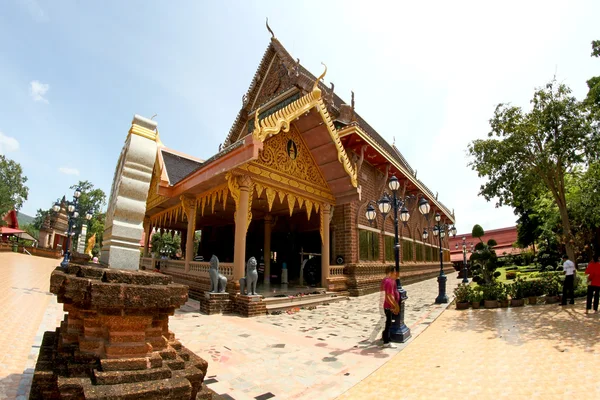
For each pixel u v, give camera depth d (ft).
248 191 39.70
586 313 32.48
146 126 10.75
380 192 70.64
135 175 10.19
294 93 62.03
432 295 57.21
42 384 8.65
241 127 76.74
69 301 9.20
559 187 47.42
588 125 40.68
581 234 76.13
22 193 162.71
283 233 71.26
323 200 51.26
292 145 46.57
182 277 49.32
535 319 31.30
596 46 43.27
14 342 20.40
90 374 8.03
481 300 40.42
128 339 8.48
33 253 144.36
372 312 39.29
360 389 16.26
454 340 25.58
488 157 45.93
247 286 36.42
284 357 21.09
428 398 15.19
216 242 85.15
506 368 18.86
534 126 42.06
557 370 18.13
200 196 48.11
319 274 59.98
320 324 31.96
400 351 22.93
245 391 15.74
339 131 56.75
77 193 59.77
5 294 38.60
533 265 103.71
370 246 63.77
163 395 7.84
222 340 24.45
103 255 11.46
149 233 74.38
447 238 140.77
